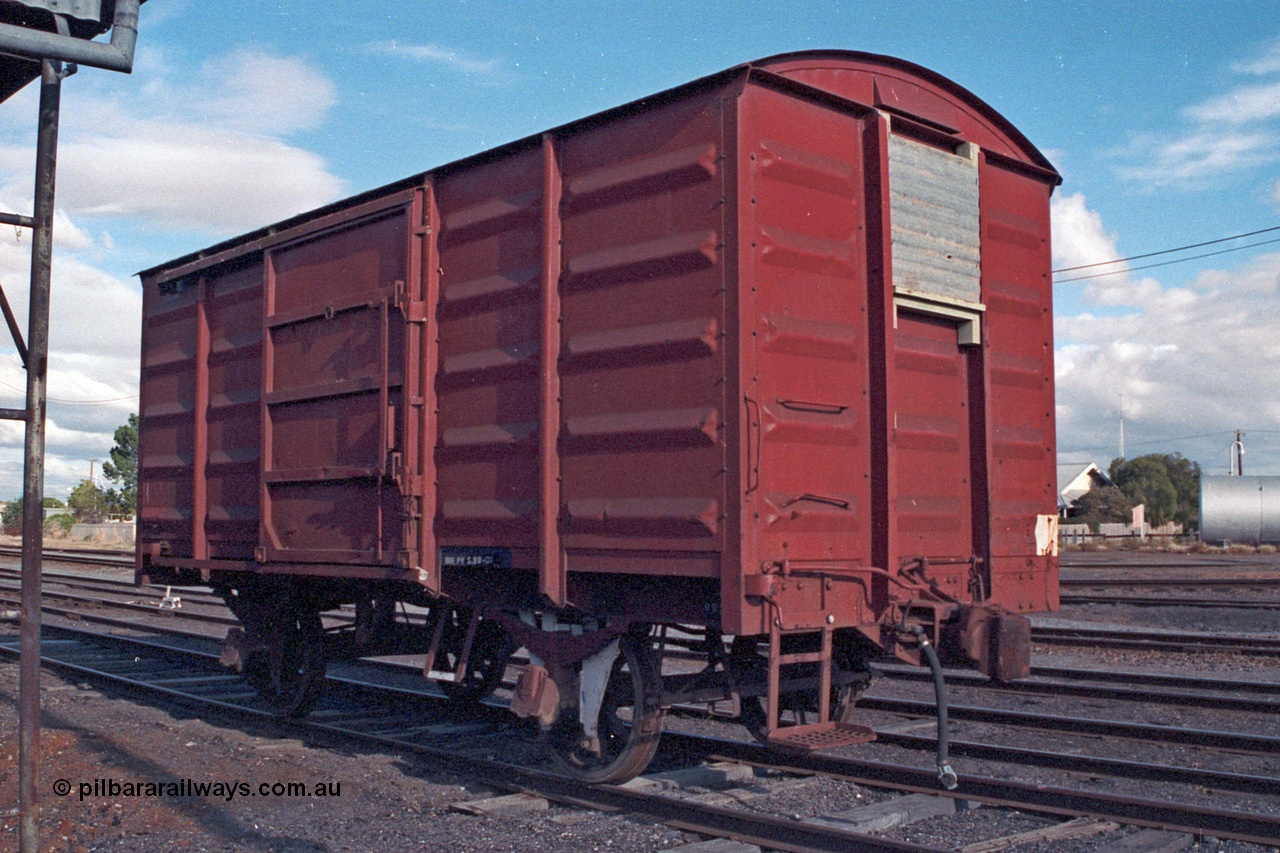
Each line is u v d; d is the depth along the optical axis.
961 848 5.17
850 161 6.30
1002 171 7.31
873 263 6.29
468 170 7.26
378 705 9.65
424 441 7.25
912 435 6.54
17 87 5.13
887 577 6.09
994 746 7.18
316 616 8.84
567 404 6.41
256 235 9.17
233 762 7.42
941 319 6.83
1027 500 7.22
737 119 5.71
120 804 6.34
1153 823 5.50
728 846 5.23
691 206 5.88
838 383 6.09
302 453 8.27
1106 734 7.88
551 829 5.71
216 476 9.34
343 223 8.05
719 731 8.41
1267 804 6.01
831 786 6.52
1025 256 7.43
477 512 6.91
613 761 6.51
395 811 6.18
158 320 10.46
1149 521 72.75
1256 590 20.44
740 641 7.04
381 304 7.57
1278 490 44.91
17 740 7.95
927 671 10.94
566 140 6.62
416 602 8.23
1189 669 11.32
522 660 12.05
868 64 6.54
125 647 13.65
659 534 5.87
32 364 4.34
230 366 9.29
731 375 5.60
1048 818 5.76
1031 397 7.35
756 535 5.54
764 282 5.73
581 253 6.43
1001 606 6.58
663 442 5.88
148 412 10.44
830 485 6.00
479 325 7.05
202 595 20.75
